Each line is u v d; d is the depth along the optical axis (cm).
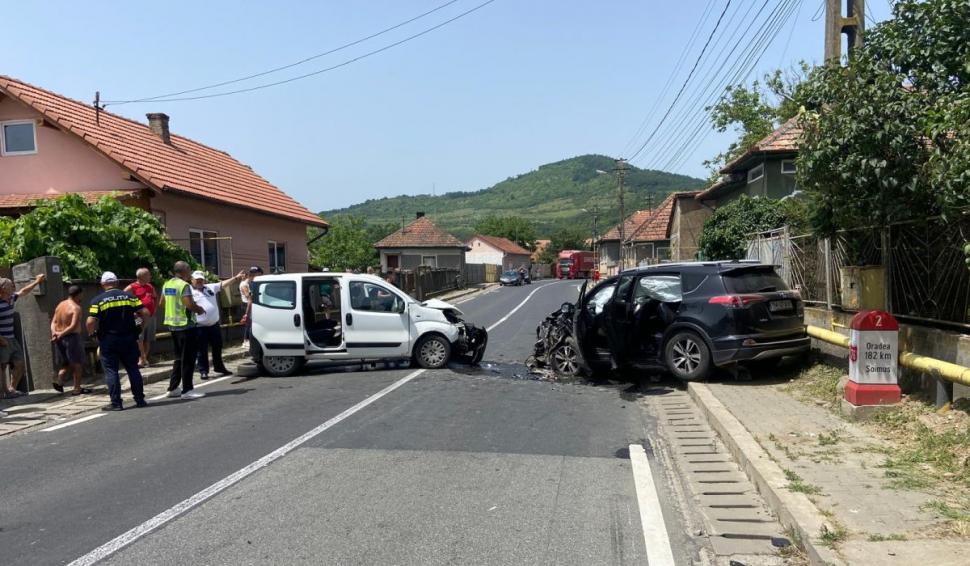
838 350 946
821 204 916
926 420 644
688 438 732
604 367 1115
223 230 2030
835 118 793
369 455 667
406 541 461
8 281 979
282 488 571
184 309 1012
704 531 479
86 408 940
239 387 1088
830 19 1130
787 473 543
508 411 870
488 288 5469
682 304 1000
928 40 826
